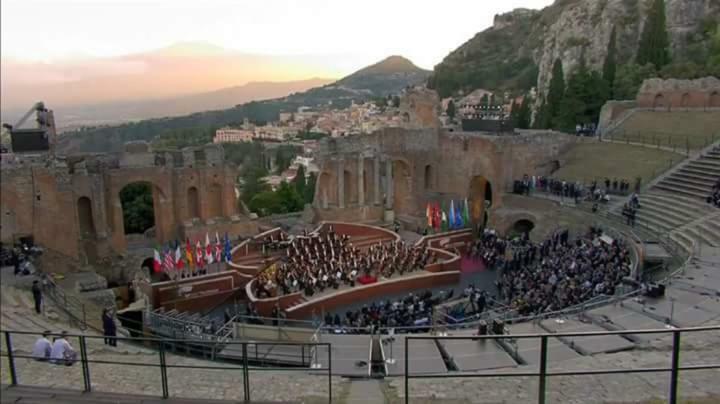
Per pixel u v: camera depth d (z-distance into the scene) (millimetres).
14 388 14000
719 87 69812
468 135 72875
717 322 24812
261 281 47312
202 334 31766
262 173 159875
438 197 76688
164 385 14078
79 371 20359
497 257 57312
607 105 78062
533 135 70562
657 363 16688
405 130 75250
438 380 16031
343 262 52406
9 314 30422
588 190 61094
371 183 73125
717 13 116688
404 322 38219
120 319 37969
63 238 47688
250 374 19188
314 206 70000
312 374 18766
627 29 130125
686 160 56469
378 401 14656
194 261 54719
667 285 30438
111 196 55938
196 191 62062
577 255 44344
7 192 45094
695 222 43656
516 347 23625
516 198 65625
